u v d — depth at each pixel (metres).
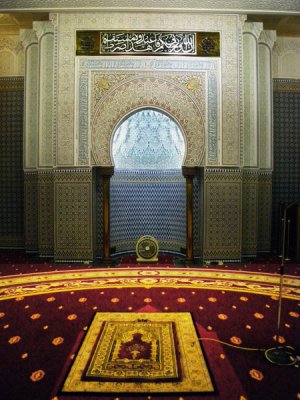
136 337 2.34
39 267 4.43
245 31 4.86
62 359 2.07
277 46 5.47
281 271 2.16
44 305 2.99
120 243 5.26
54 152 4.73
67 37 4.69
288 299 3.13
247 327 2.52
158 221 5.41
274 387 1.79
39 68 4.86
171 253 5.29
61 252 4.70
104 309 2.89
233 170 4.73
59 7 4.58
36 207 5.27
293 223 4.84
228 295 3.24
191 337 2.35
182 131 4.72
